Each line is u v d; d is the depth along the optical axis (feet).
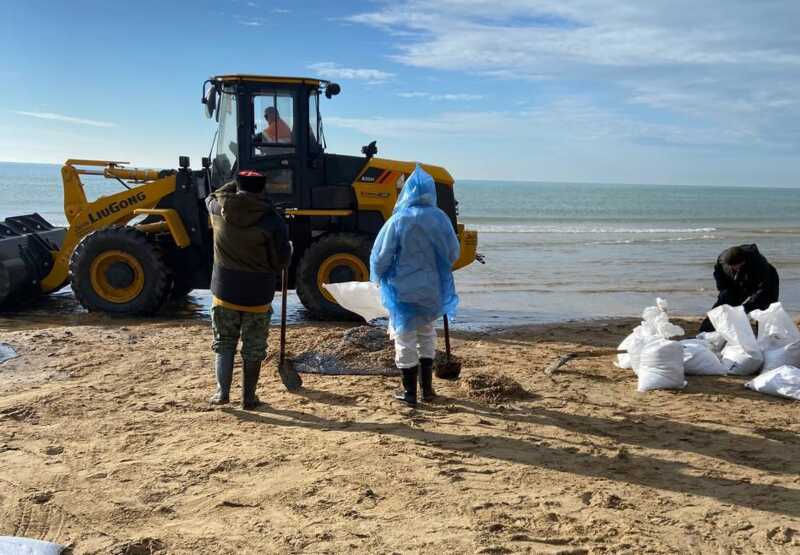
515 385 19.77
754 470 14.69
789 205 272.10
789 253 71.67
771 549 11.36
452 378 21.09
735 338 22.58
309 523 11.93
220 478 13.70
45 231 37.37
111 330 28.07
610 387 20.97
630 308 39.24
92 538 11.37
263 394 19.27
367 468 14.26
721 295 24.94
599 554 11.06
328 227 32.91
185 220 32.68
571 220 135.54
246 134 31.35
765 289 23.86
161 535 11.50
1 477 13.62
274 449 15.20
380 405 18.47
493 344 27.37
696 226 120.98
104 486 13.29
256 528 11.73
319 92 32.24
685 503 13.02
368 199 32.37
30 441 15.55
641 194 452.76
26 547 10.59
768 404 19.36
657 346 20.85
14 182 301.43
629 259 62.44
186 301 38.34
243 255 17.01
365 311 22.76
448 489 13.37
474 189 503.61
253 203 16.72
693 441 16.34
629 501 13.03
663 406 19.04
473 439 16.08
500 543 11.30
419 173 17.81
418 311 17.94
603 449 15.70
